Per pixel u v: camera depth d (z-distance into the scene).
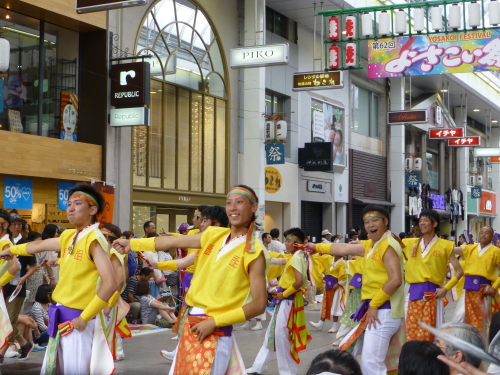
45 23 13.59
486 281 9.38
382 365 5.67
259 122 18.52
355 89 26.06
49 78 13.67
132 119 13.92
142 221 15.49
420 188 29.91
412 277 7.34
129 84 13.87
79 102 14.32
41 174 12.66
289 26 21.56
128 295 11.10
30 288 9.43
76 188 4.54
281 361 7.34
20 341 8.13
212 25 17.86
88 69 14.26
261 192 18.47
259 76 18.61
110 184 13.97
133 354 8.93
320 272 11.42
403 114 22.50
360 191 25.50
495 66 15.84
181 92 16.72
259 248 3.88
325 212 23.66
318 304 16.42
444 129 27.22
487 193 40.97
